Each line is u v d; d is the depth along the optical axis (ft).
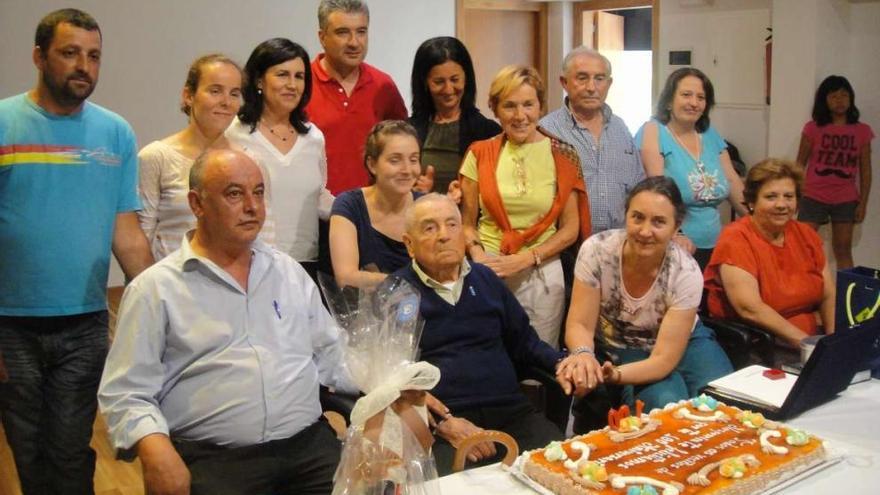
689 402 6.77
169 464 6.32
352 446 5.51
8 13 18.02
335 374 7.59
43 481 8.64
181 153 9.03
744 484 5.45
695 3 20.42
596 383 8.05
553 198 10.07
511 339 8.58
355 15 11.25
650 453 5.87
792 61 17.99
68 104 8.04
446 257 7.94
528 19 25.49
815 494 5.51
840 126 17.12
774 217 9.83
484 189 10.10
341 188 11.66
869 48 17.70
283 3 20.56
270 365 7.01
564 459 5.80
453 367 8.05
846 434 6.46
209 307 6.88
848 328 6.99
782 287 9.96
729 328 9.71
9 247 8.05
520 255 9.86
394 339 5.98
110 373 6.71
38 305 8.18
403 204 9.41
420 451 5.57
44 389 8.50
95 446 11.62
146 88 19.51
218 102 8.91
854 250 18.21
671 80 12.40
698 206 12.44
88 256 8.34
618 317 9.06
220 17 19.97
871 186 17.81
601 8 24.39
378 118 11.91
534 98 9.87
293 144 10.13
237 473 6.89
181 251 6.89
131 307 6.72
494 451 7.50
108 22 18.88
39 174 8.00
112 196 8.50
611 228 11.30
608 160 11.30
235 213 6.73
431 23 22.82
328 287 6.91
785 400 6.68
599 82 11.07
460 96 11.14
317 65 11.57
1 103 7.99
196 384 6.86
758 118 19.40
